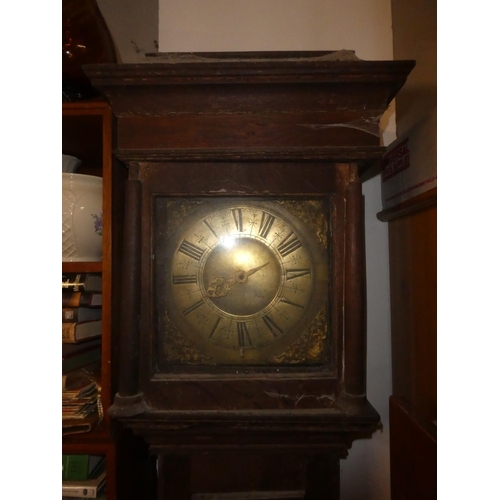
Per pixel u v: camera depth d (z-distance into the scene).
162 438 0.80
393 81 0.74
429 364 0.93
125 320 0.75
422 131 0.94
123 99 0.76
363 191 1.23
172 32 1.22
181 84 0.74
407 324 1.07
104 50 0.90
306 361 0.78
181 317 0.79
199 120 0.77
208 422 0.75
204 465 0.84
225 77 0.73
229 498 0.84
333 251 0.78
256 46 1.21
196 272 0.79
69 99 0.96
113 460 0.87
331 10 1.21
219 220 0.79
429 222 0.93
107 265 0.87
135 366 0.76
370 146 0.76
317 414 0.74
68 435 0.87
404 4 1.08
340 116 0.77
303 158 0.76
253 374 0.77
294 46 1.21
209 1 1.21
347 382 0.75
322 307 0.79
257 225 0.79
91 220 0.91
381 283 1.21
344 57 0.85
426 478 0.89
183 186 0.78
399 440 1.06
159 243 0.79
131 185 0.76
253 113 0.77
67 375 0.91
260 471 0.84
